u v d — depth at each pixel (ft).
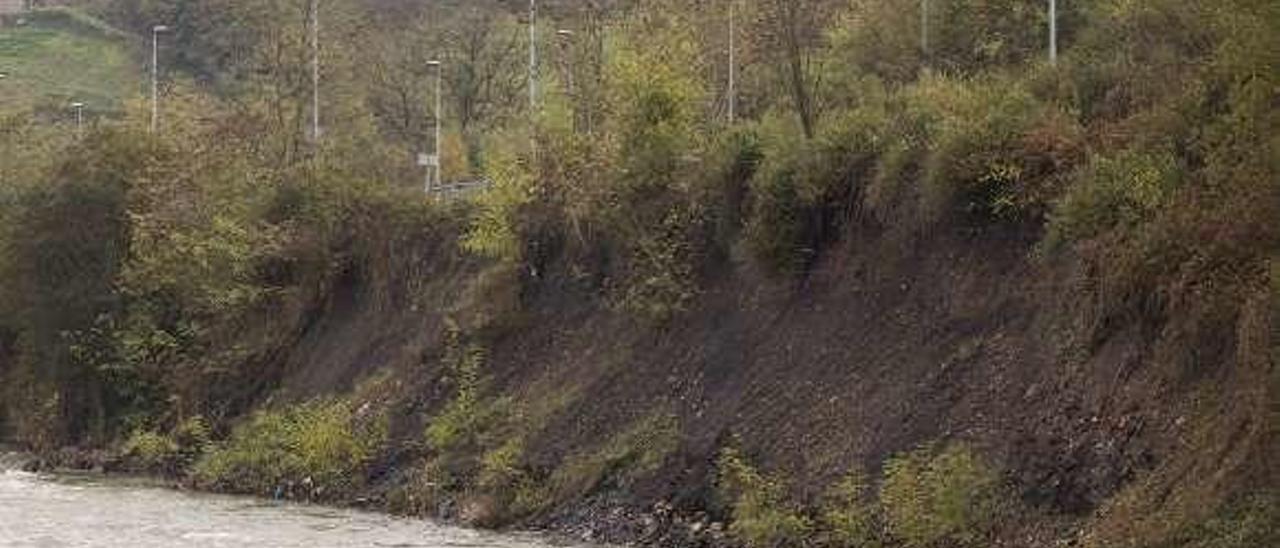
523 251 125.18
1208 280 65.31
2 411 178.60
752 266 102.94
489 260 132.36
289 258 152.46
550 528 94.02
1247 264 63.16
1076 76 91.30
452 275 136.67
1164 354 67.62
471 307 126.93
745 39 139.13
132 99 285.23
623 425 99.76
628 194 114.73
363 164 186.91
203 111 199.82
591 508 93.35
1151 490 62.85
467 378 119.24
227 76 322.96
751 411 91.25
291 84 198.18
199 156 169.58
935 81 107.96
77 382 161.58
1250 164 61.52
